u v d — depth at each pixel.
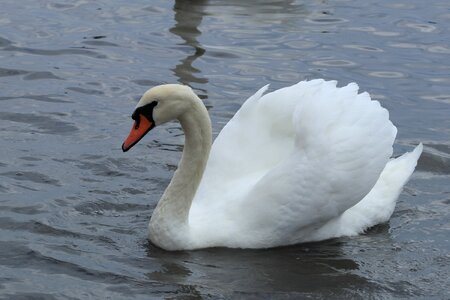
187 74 19.17
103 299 11.23
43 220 13.07
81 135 16.02
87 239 12.71
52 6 22.88
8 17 21.91
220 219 12.90
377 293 11.80
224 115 17.20
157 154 15.55
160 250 12.66
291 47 21.05
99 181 14.40
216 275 12.11
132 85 18.44
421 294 11.78
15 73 18.72
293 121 12.92
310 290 11.84
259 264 12.47
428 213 14.12
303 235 13.06
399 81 19.27
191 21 22.56
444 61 20.42
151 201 13.92
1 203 13.45
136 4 23.52
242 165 13.40
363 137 12.91
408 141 16.58
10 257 12.09
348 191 12.81
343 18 23.20
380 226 13.73
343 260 12.69
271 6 24.08
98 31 21.38
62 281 11.59
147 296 11.41
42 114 16.78
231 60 20.11
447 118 17.59
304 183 12.65
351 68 19.84
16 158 14.95
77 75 18.80
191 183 12.57
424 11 23.72
